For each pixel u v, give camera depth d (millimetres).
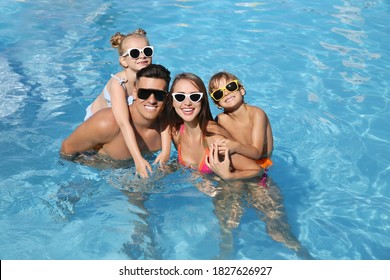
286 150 6039
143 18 9391
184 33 8812
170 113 5242
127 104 5379
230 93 5113
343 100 7031
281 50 8281
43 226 4770
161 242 4605
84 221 4828
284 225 4777
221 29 8977
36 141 5988
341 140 6227
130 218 4871
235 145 4977
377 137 6285
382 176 5617
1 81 7242
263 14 9570
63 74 7520
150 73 4891
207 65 7797
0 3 9867
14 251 4488
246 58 8031
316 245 4652
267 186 5195
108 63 7879
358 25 9141
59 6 9914
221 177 5031
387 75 7629
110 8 9852
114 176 5375
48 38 8594
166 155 5301
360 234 4797
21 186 5273
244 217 4852
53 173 5469
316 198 5277
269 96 7090
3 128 6215
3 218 4852
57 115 6531
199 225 4777
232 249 4527
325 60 8008
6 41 8438
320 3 10070
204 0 10219
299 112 6742
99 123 5219
